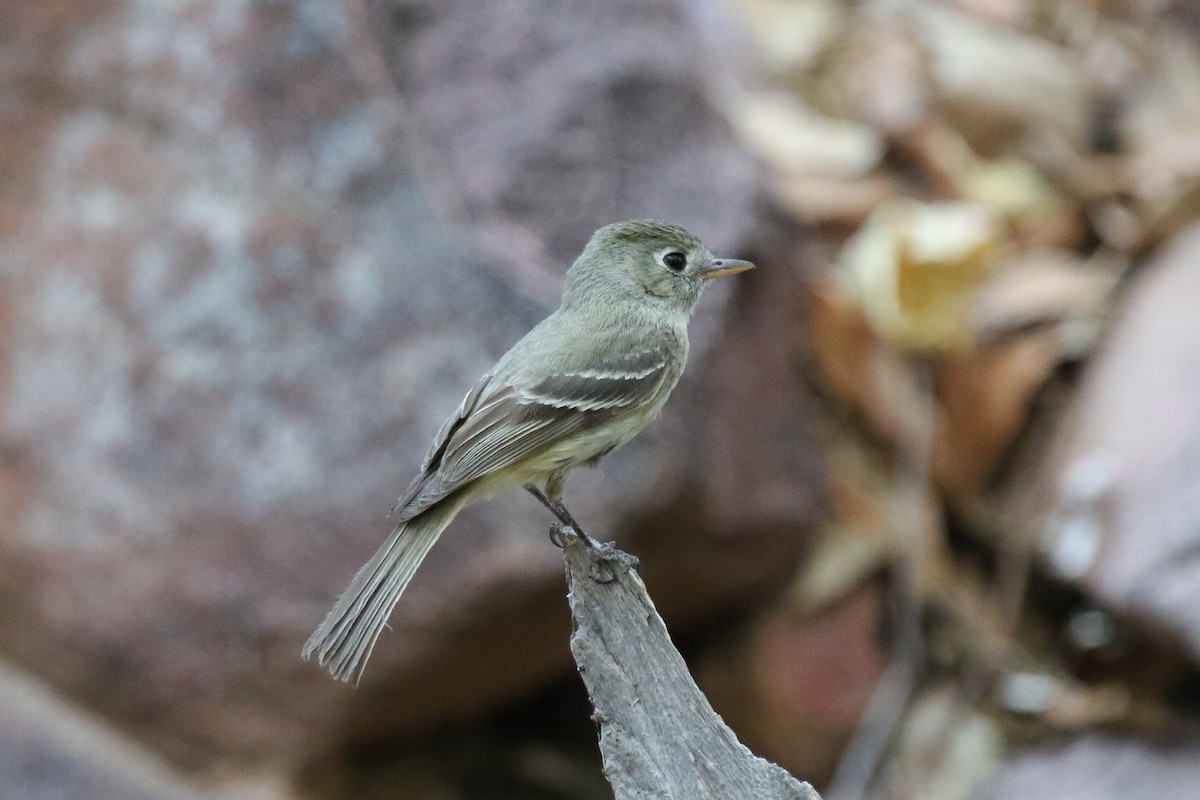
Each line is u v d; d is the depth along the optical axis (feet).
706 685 43.47
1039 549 44.01
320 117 40.42
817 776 42.63
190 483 38.81
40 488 39.68
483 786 43.39
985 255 42.83
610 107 42.93
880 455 44.98
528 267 40.01
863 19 54.65
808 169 48.83
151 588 38.93
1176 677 42.37
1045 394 46.34
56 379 40.01
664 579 41.04
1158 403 43.39
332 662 25.25
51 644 39.81
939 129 50.14
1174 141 50.57
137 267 40.01
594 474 37.47
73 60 41.34
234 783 39.40
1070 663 43.55
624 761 23.45
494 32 43.27
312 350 39.06
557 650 41.01
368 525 38.24
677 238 32.30
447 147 42.04
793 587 43.39
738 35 53.93
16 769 38.78
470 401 29.35
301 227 39.63
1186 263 46.85
